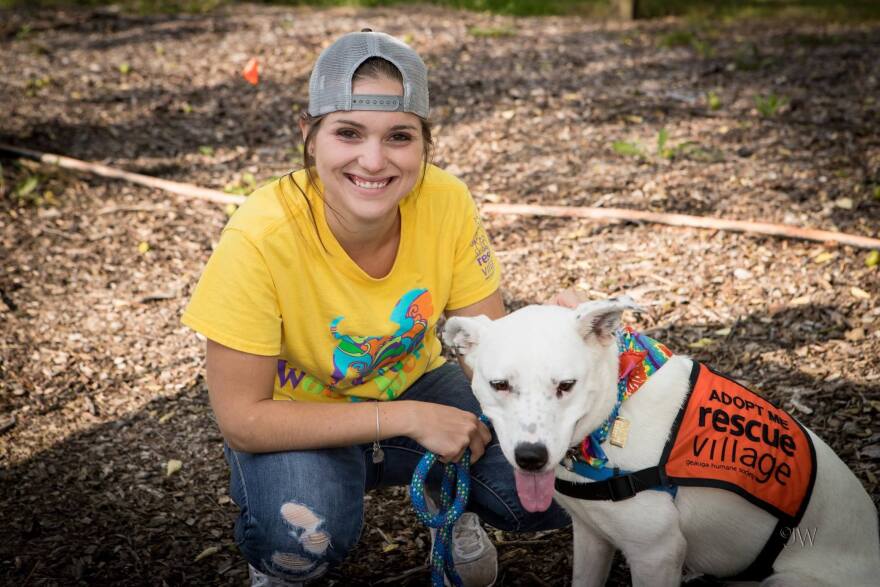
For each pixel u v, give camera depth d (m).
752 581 2.54
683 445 2.37
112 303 4.73
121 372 4.20
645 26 10.08
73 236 5.37
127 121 7.11
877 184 5.35
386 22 10.00
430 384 2.82
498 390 2.34
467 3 11.38
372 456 2.73
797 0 11.98
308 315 2.46
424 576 2.98
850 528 2.47
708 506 2.42
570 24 10.24
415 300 2.57
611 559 2.73
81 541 3.17
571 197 5.61
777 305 4.28
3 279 4.86
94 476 3.53
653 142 6.32
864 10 10.95
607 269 4.79
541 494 2.29
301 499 2.41
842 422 3.44
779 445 2.40
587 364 2.30
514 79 7.86
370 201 2.34
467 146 6.50
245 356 2.39
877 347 3.86
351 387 2.62
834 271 4.48
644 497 2.39
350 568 3.05
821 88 7.29
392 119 2.29
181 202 5.83
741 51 8.60
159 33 9.59
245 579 3.00
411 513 3.32
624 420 2.39
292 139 6.81
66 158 6.26
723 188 5.52
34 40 9.26
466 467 2.52
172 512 3.35
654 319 4.30
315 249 2.41
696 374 2.48
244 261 2.36
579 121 6.82
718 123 6.62
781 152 5.99
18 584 2.95
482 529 2.86
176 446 3.73
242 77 8.12
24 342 4.36
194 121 7.15
